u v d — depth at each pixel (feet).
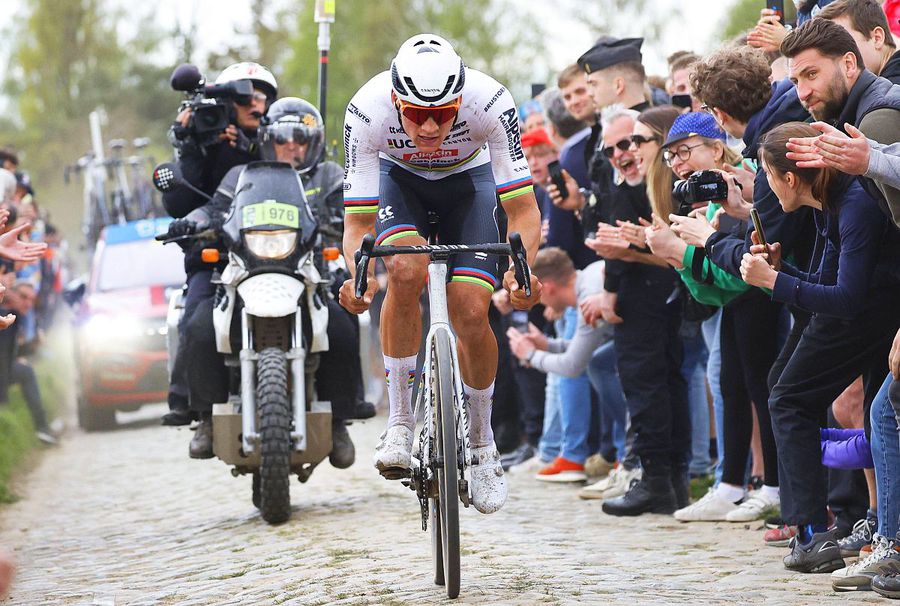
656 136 61.57
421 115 40.45
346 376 63.31
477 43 258.78
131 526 69.05
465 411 42.80
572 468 77.41
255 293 59.93
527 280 39.93
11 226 83.25
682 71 70.44
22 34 533.55
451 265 44.62
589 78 71.61
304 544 55.01
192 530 64.28
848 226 42.73
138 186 160.86
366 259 39.83
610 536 56.18
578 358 73.67
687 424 64.49
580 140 78.07
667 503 62.18
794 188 43.96
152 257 133.80
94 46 530.68
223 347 61.05
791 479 45.52
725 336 57.98
